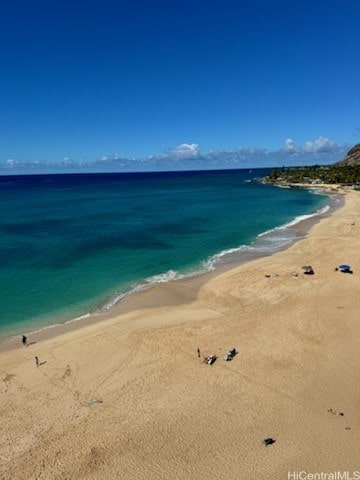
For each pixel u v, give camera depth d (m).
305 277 41.56
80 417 20.91
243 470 17.20
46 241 61.09
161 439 19.16
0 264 48.12
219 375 24.38
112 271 45.66
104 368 25.52
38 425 20.39
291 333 29.53
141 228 72.12
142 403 21.91
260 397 22.19
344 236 60.47
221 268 46.50
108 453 18.38
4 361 26.64
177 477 16.97
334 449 18.23
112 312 34.50
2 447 18.91
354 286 38.41
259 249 55.44
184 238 63.28
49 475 17.25
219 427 19.88
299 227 71.06
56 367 25.77
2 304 36.16
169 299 37.12
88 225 75.69
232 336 29.33
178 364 25.72
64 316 33.81
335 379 23.73
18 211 97.19
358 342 28.02
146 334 29.89
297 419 20.34
